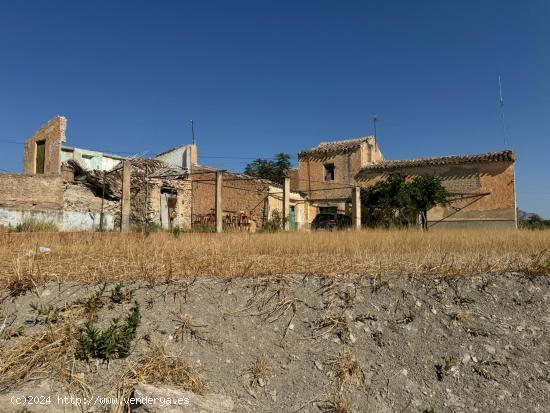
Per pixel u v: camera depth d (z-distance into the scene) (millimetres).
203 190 25875
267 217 23938
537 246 9148
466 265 6855
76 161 22359
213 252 7730
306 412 4258
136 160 22281
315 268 6645
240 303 5574
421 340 5137
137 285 5695
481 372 4703
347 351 4918
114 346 4465
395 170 25672
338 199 27625
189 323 5105
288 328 5242
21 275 5598
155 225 18359
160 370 4402
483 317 5520
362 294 5871
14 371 4188
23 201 17766
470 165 23281
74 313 4965
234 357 4789
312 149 29656
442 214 23625
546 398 4410
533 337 5203
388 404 4383
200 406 4012
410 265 6910
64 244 8562
